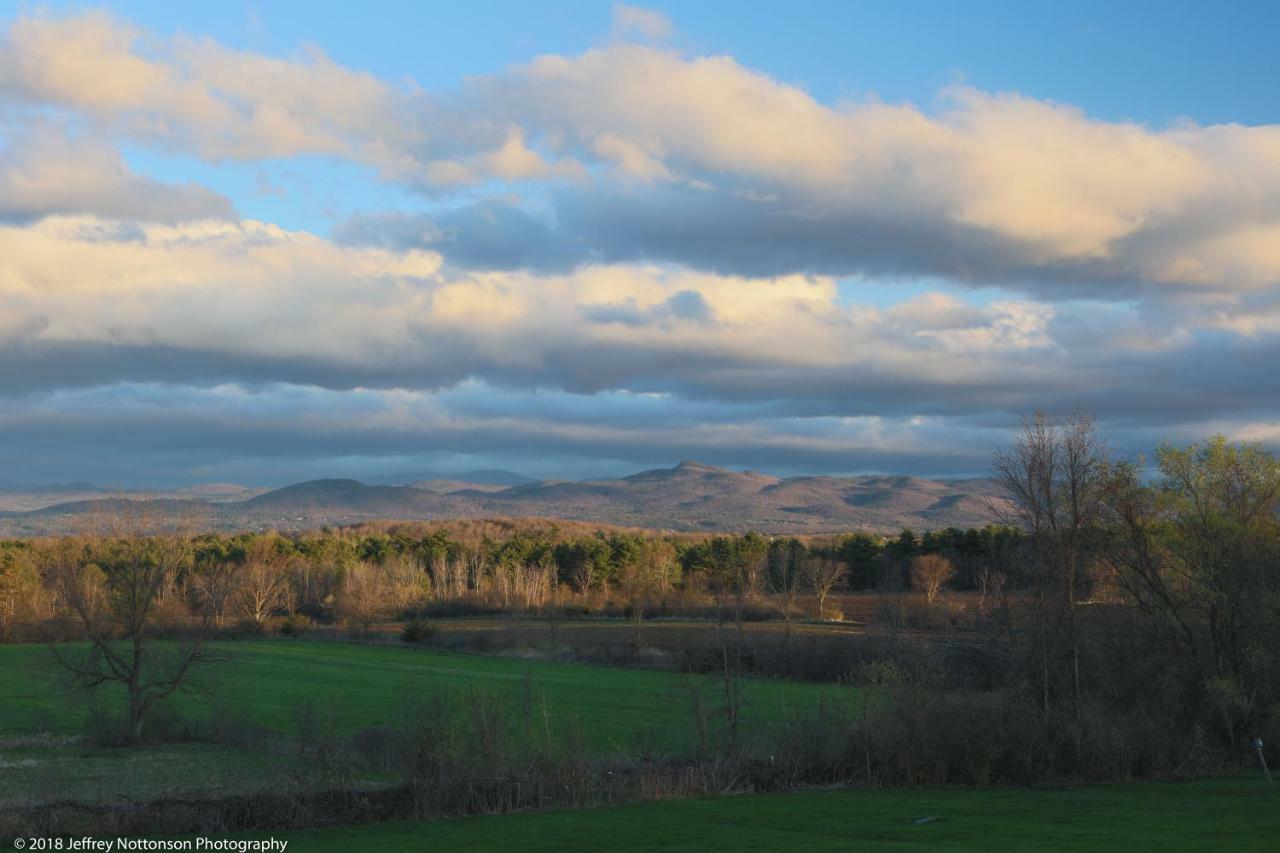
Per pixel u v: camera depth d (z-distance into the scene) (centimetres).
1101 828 3180
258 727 5856
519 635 11325
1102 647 5112
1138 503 5256
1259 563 5062
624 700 6988
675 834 3114
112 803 3475
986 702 4509
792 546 15800
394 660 9894
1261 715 4828
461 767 3734
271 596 14125
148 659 5969
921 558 12381
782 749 4409
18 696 7369
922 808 3634
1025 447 5100
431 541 19062
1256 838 2980
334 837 3112
